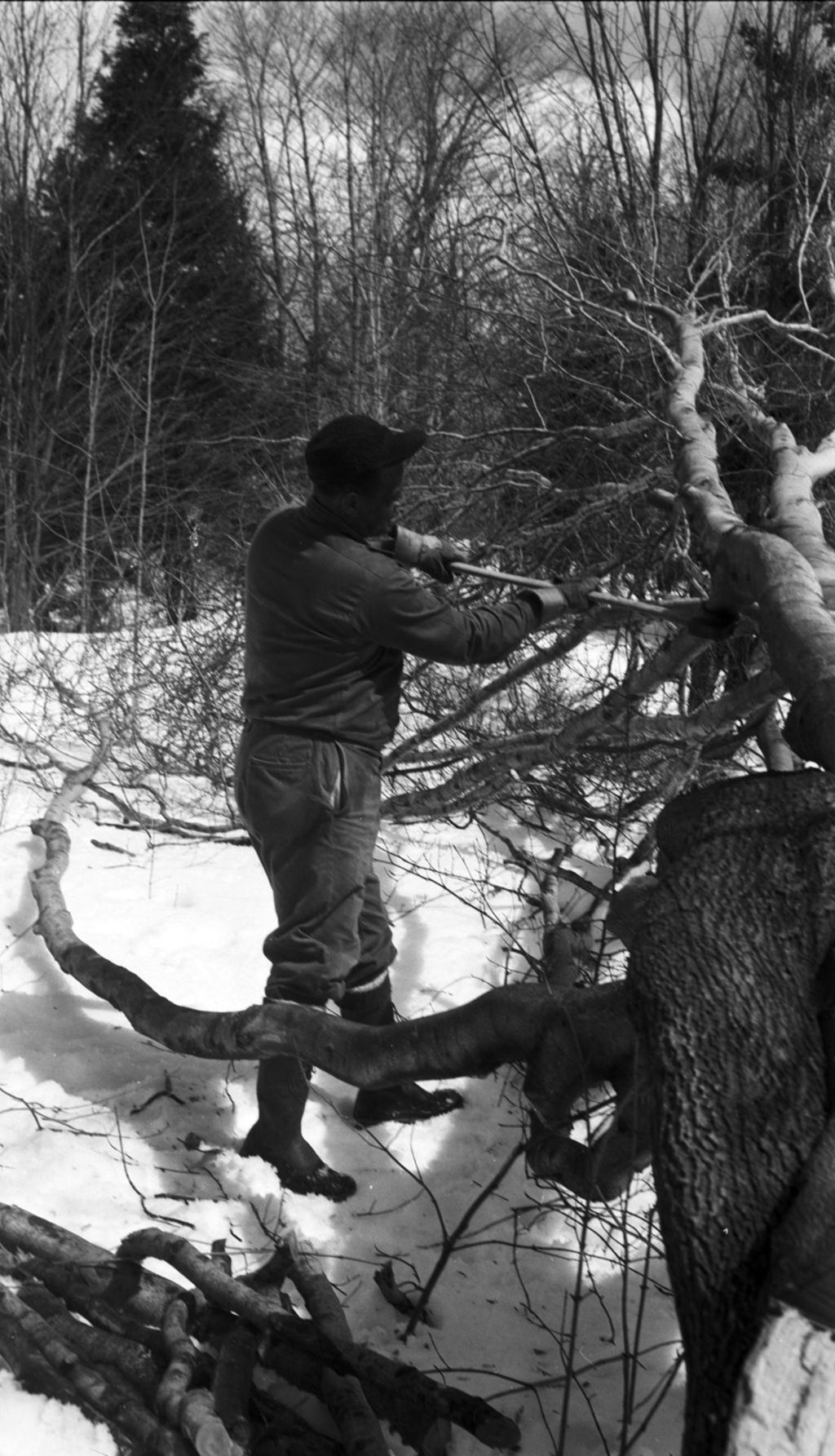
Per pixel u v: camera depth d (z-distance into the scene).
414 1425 2.38
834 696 2.11
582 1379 2.66
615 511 5.68
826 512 5.82
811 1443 1.37
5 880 4.71
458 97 13.65
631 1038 2.33
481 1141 3.49
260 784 3.24
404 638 3.10
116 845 5.25
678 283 6.38
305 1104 3.26
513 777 4.59
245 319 16.08
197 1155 3.30
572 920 4.34
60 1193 3.08
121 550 9.20
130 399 13.55
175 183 15.91
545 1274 3.00
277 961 3.26
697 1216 1.55
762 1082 1.63
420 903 4.85
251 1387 2.41
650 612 3.06
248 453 10.45
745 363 6.36
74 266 14.38
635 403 5.95
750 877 1.88
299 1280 2.64
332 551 3.11
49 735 6.48
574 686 6.04
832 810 1.98
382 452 3.09
